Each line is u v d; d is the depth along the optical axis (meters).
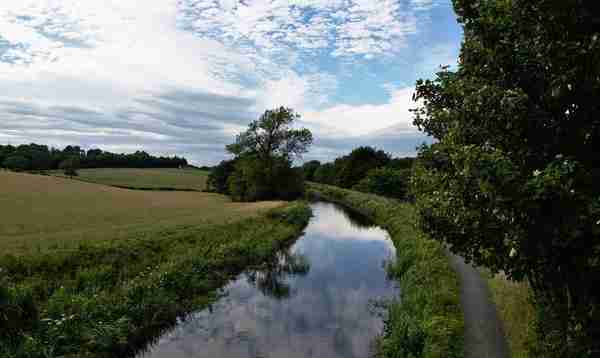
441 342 8.38
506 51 5.55
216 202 53.78
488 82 5.82
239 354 10.59
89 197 46.44
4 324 9.45
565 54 5.00
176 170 122.06
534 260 5.50
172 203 48.44
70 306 11.31
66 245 17.77
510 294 11.08
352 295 15.32
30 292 10.67
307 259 21.92
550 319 6.85
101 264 16.03
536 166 5.39
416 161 7.97
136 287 13.16
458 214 5.97
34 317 10.14
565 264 5.50
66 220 28.48
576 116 5.27
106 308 11.56
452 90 6.23
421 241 19.03
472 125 5.99
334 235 30.64
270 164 60.75
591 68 4.93
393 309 11.60
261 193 59.88
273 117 61.22
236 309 14.05
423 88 7.63
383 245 25.92
